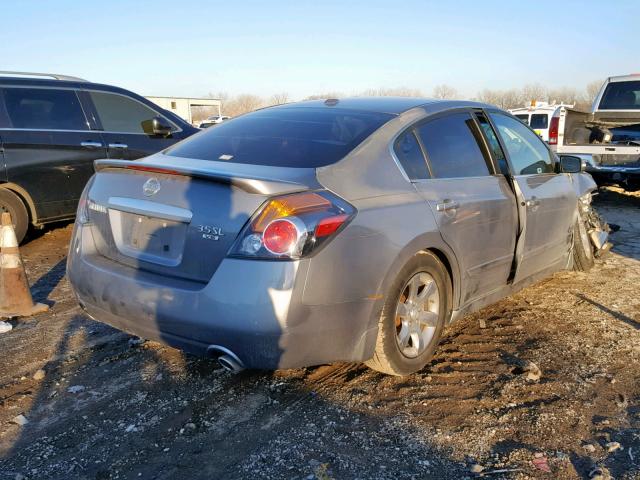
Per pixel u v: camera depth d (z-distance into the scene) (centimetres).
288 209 269
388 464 266
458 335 416
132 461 268
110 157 702
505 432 293
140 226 312
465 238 362
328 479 255
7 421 299
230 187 279
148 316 292
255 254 267
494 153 415
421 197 332
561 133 1055
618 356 385
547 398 327
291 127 358
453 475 260
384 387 336
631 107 1089
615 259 636
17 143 628
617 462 269
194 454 273
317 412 309
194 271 286
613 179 1023
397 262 306
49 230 750
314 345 280
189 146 363
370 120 353
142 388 333
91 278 320
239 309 266
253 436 287
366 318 298
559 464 267
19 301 443
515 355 384
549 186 471
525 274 448
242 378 344
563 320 449
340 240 279
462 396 327
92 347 388
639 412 315
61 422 299
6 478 254
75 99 682
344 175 304
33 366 360
